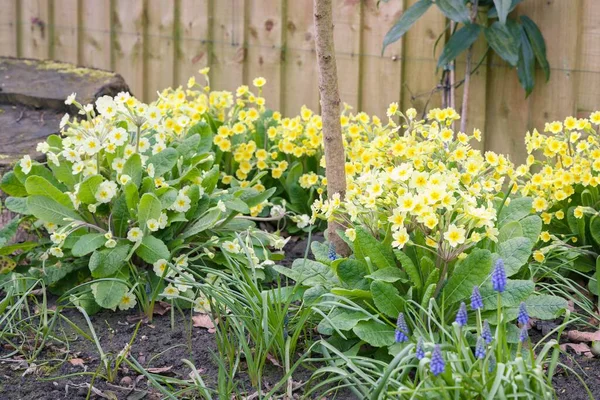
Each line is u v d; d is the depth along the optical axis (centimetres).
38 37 740
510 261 356
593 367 348
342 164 396
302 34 627
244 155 502
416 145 410
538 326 379
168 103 455
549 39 547
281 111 644
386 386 300
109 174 419
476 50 573
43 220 396
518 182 456
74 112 552
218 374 325
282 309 371
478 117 577
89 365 353
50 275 405
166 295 370
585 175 416
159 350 365
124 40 704
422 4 538
